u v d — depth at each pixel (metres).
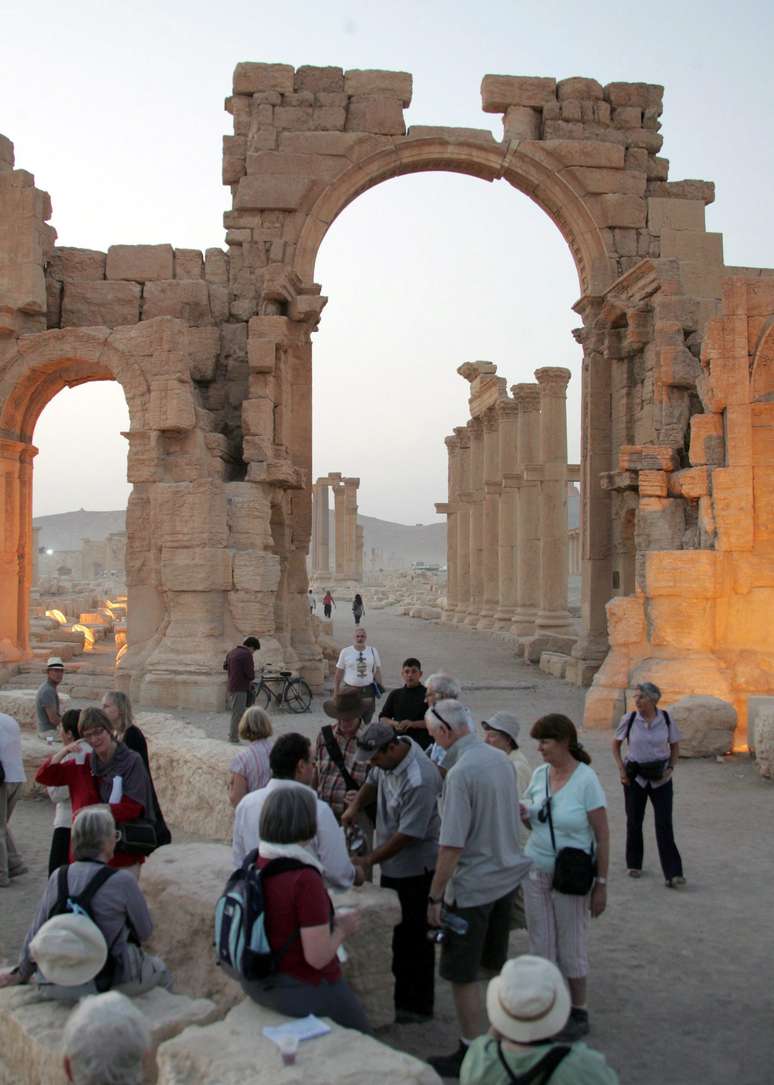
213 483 19.91
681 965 7.23
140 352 20.19
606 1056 5.87
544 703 20.66
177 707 19.12
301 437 24.12
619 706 17.12
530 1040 3.66
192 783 10.47
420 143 24.36
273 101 24.22
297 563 23.98
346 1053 4.34
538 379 32.47
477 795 5.75
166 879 6.55
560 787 6.18
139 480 20.19
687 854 9.98
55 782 7.43
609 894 8.78
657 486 18.41
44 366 21.06
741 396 17.08
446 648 33.31
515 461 39.25
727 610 16.98
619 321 23.53
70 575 98.38
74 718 7.94
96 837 5.53
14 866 9.25
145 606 20.16
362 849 6.71
